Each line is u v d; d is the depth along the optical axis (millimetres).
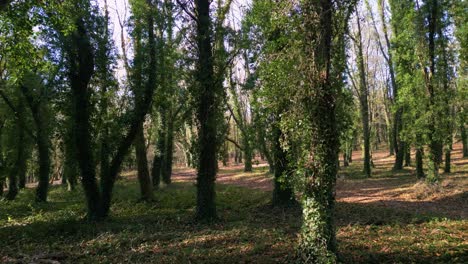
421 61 17500
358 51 26250
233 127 35469
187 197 18797
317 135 6734
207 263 7789
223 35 12695
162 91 14977
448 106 17031
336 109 7090
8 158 22578
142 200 18031
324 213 6766
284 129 7215
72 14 12531
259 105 9039
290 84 6883
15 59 11180
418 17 17406
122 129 14266
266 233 10164
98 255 8930
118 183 25922
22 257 8984
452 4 17109
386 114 39656
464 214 12234
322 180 6742
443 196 15719
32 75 18859
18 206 19031
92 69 13625
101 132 14203
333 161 6840
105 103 14359
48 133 20125
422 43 17391
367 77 33125
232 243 9422
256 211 14211
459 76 17594
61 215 14023
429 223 10672
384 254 7773
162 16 13625
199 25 12828
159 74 14297
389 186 19812
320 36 6750
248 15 12602
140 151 18375
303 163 6875
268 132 12227
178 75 13672
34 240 11203
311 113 6738
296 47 6867
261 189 21625
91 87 14195
